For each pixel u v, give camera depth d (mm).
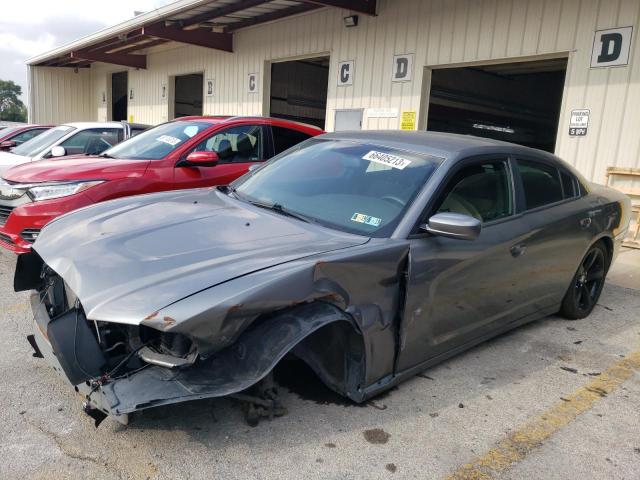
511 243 3586
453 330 3365
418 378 3500
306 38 11891
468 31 8875
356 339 2871
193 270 2506
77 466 2451
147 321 2221
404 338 3002
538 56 8148
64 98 22953
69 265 2680
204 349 2297
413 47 9711
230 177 6039
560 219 4082
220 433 2736
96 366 2441
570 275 4414
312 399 3113
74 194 5039
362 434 2818
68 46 17984
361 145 3803
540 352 4043
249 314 2354
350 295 2705
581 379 3641
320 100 18266
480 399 3281
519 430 2975
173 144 5922
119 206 3541
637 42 7078
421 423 2969
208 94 15477
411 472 2557
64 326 2506
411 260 2943
